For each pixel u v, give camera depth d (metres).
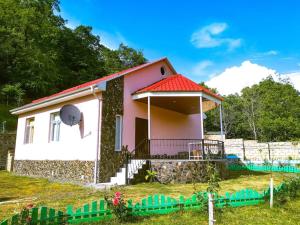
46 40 39.66
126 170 11.27
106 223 5.56
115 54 49.88
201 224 5.77
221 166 13.35
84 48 45.47
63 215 5.24
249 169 20.86
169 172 11.73
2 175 15.58
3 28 32.91
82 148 12.50
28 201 8.13
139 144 13.75
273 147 23.72
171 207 6.51
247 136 44.28
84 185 11.37
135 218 5.97
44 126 15.09
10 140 19.64
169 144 16.62
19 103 30.02
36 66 33.94
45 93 35.25
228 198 7.09
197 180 11.87
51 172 13.87
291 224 6.05
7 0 36.22
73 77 41.19
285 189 8.47
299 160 20.14
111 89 12.85
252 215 6.56
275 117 41.22
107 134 12.24
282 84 50.75
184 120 18.41
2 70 32.56
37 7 41.59
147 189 9.95
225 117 43.91
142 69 15.38
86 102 12.77
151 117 15.63
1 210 6.93
